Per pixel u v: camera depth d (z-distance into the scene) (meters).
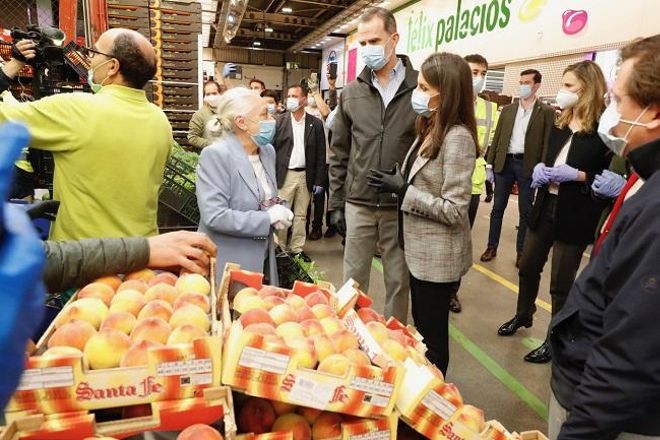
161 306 0.92
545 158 2.82
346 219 2.81
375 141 2.55
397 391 0.82
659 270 0.85
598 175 2.40
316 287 1.19
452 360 2.96
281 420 0.83
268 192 2.35
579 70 2.57
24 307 0.29
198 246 1.25
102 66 1.79
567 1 5.36
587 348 1.09
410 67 2.51
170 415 0.72
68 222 1.74
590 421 0.94
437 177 1.93
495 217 4.86
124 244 1.12
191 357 0.74
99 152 1.68
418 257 1.95
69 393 0.69
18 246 0.30
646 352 0.86
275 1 12.50
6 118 1.55
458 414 0.85
